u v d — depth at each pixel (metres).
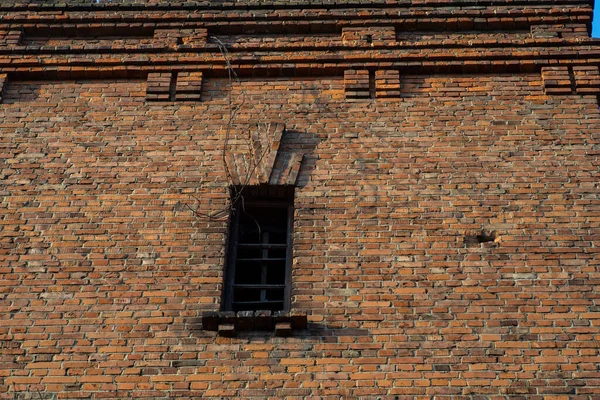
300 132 17.36
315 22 19.06
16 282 15.27
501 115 17.50
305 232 15.88
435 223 15.95
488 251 15.55
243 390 13.95
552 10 18.98
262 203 16.77
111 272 15.41
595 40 18.42
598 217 15.95
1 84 18.11
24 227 16.00
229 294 15.55
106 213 16.20
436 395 13.84
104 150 17.12
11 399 13.88
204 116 17.67
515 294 14.98
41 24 19.20
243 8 19.33
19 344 14.52
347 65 18.25
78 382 14.08
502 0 19.16
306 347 14.42
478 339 14.45
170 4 19.28
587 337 14.42
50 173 16.78
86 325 14.73
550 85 17.86
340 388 13.95
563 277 15.18
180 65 18.36
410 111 17.62
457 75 18.23
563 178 16.52
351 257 15.52
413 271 15.31
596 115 17.45
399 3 19.23
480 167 16.70
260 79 18.30
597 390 13.85
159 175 16.75
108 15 19.20
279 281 16.12
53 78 18.39
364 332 14.57
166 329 14.69
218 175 16.75
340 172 16.72
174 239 15.84
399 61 18.28
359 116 17.58
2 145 17.19
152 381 14.07
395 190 16.42
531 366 14.12
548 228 15.84
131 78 18.39
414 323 14.66
